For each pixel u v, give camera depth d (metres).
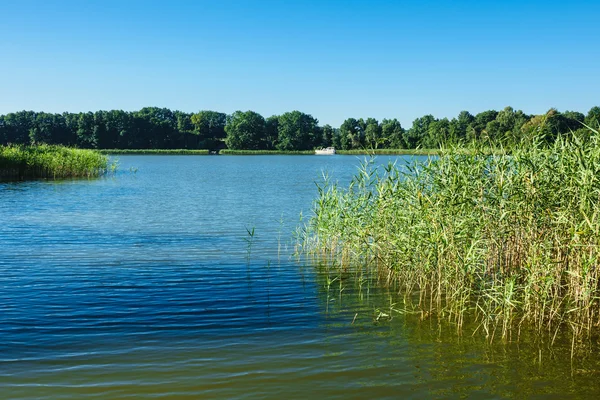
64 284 11.70
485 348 8.30
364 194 13.97
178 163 91.06
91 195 32.03
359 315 9.87
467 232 10.38
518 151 11.04
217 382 7.13
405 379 7.27
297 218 22.56
